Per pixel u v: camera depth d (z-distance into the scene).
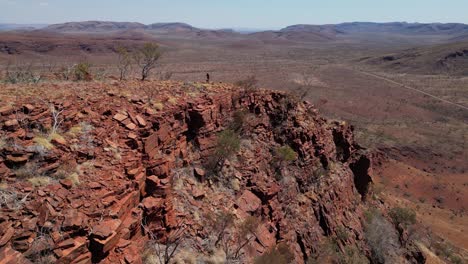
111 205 10.83
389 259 25.91
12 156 10.42
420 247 32.84
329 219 23.39
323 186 25.28
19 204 9.30
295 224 20.81
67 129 13.09
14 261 7.88
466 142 89.81
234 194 17.89
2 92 14.27
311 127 26.41
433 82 170.25
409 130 96.56
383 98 133.88
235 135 19.98
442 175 71.06
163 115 16.53
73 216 9.62
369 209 31.09
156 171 13.97
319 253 20.64
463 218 53.19
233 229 15.65
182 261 12.34
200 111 18.53
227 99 21.59
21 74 20.91
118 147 13.43
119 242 10.37
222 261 13.55
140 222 11.90
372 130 91.38
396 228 32.16
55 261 8.56
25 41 165.00
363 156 32.91
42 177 10.47
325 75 173.25
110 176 11.83
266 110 24.73
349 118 99.19
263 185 19.72
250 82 26.05
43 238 8.80
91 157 12.29
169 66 152.50
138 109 16.09
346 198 27.67
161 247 12.50
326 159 27.16
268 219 19.12
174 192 15.15
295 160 23.69
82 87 17.70
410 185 60.97
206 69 149.25
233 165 19.30
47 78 20.97
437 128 102.38
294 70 174.88
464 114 119.38
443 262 33.12
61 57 160.00
